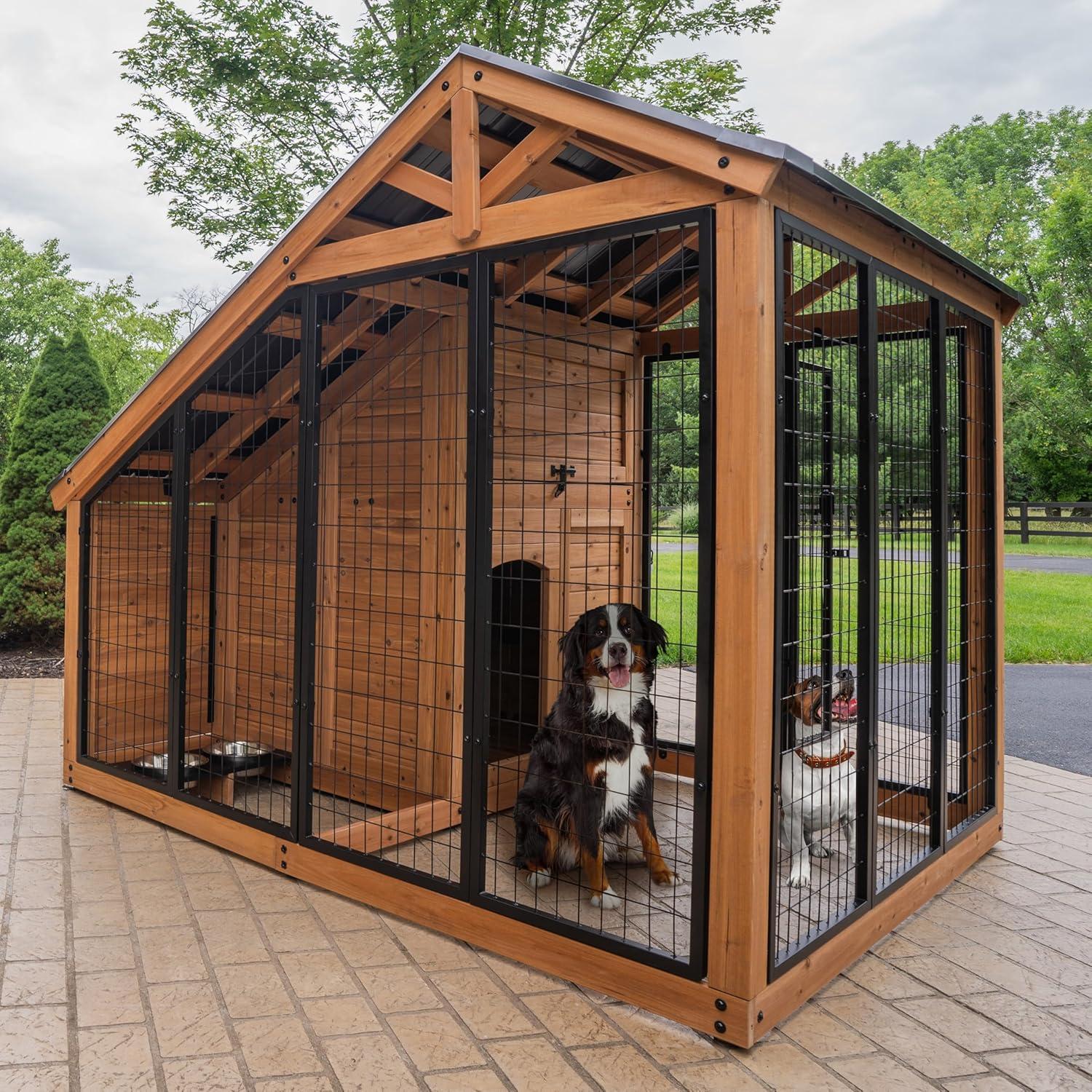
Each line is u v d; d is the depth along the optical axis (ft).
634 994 9.17
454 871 12.60
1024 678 29.45
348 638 16.19
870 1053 8.40
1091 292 75.31
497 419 15.11
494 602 16.85
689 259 16.43
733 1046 8.46
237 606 18.31
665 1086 7.81
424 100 10.79
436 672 14.73
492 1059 8.22
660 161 9.84
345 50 39.52
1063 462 88.63
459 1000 9.33
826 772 12.06
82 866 12.97
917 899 11.76
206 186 40.47
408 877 11.29
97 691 16.72
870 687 10.39
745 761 8.30
